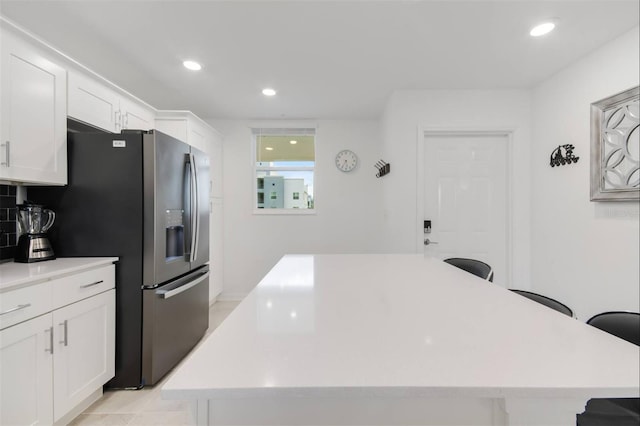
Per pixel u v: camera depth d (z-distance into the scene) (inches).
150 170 74.5
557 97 101.5
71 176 72.9
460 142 119.7
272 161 160.7
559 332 27.8
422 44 83.2
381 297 39.4
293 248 156.3
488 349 24.3
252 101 127.9
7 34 57.6
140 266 74.6
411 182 117.4
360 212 155.3
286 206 160.6
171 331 82.8
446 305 36.1
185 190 89.7
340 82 108.6
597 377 20.2
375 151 154.6
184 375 20.5
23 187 72.7
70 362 61.1
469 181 120.1
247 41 81.6
